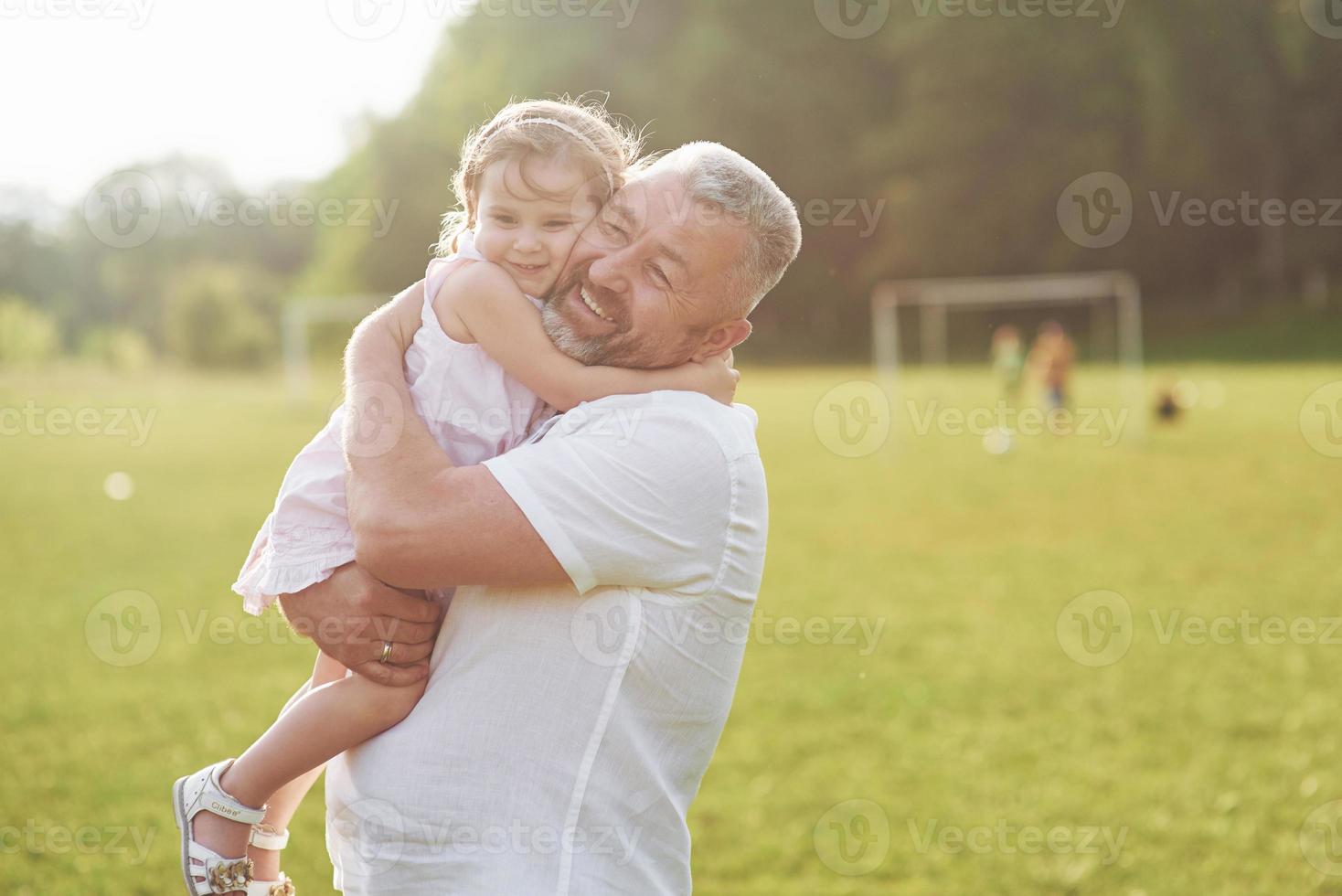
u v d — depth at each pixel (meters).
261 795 1.54
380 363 1.51
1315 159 34.22
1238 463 12.67
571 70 39.53
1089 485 11.73
